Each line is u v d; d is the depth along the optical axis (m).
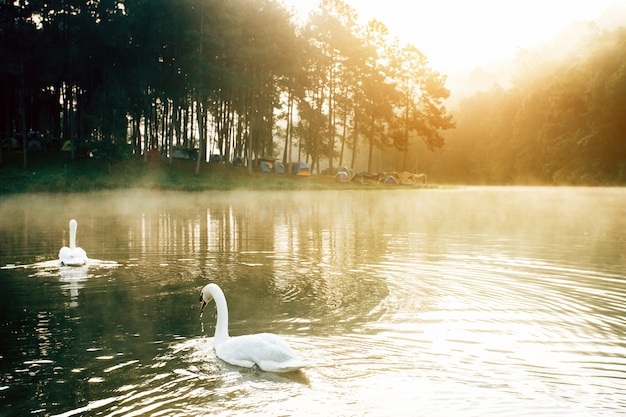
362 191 67.25
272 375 6.66
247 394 6.12
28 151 61.88
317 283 12.09
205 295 8.20
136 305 10.22
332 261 15.00
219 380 6.54
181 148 69.69
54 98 67.06
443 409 5.73
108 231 22.61
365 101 82.44
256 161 72.69
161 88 60.97
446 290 11.30
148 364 7.09
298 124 85.12
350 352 7.47
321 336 8.18
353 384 6.39
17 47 53.19
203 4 58.84
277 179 67.44
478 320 9.01
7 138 59.59
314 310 9.71
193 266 14.34
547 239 19.62
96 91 59.12
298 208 37.28
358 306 9.98
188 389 6.28
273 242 19.06
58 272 13.52
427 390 6.20
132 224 25.69
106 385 6.43
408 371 6.77
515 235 21.02
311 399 5.98
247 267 14.13
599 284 11.77
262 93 67.06
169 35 61.19
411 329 8.51
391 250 17.00
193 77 58.53
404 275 12.94
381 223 26.38
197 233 21.91
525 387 6.29
